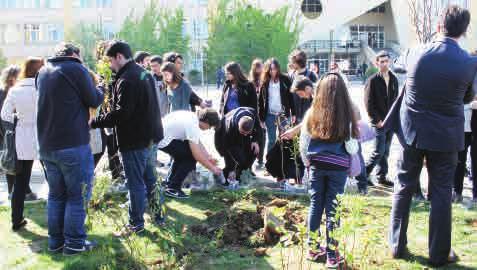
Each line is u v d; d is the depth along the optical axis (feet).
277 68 27.96
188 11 157.38
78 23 157.99
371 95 24.29
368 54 180.45
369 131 21.76
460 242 16.76
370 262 14.74
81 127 15.67
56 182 16.03
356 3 154.71
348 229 12.81
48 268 14.99
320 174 14.82
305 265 14.98
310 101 24.98
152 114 17.02
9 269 14.98
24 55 168.66
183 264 14.66
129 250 16.02
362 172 22.71
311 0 154.10
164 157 33.94
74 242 15.94
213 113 22.50
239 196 21.27
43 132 15.40
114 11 161.27
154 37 153.38
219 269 14.83
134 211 17.34
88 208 16.30
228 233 17.13
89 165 16.05
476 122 21.80
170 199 21.49
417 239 16.87
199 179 24.84
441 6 72.43
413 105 14.66
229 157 23.56
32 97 18.11
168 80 26.23
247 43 149.18
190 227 17.89
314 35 155.02
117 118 16.30
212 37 150.41
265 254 15.90
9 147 17.89
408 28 152.56
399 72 15.67
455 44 14.44
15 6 167.84
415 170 15.16
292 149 23.17
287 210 18.70
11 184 22.44
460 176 22.25
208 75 151.74
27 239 17.49
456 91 14.23
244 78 26.73
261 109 28.71
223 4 149.79
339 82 14.51
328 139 14.39
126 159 17.06
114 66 16.75
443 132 14.34
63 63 15.52
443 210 14.73
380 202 20.86
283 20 150.10
